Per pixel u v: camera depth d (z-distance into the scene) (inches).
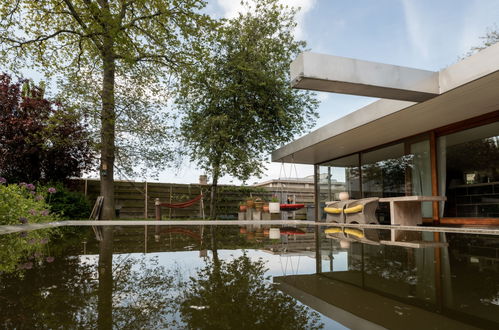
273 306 30.0
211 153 374.6
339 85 151.3
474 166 239.3
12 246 89.1
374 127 242.5
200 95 392.5
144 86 367.2
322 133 274.8
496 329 23.6
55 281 41.3
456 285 39.9
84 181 410.0
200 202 445.7
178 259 62.6
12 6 315.6
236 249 81.6
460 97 179.6
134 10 354.6
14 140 346.3
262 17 385.1
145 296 33.7
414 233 152.3
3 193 175.2
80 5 352.8
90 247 86.5
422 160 270.1
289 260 61.9
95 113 351.9
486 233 154.1
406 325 24.6
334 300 32.5
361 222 247.8
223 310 28.7
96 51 357.1
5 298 32.7
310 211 436.5
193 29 340.2
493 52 142.6
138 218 412.5
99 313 27.6
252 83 373.1
